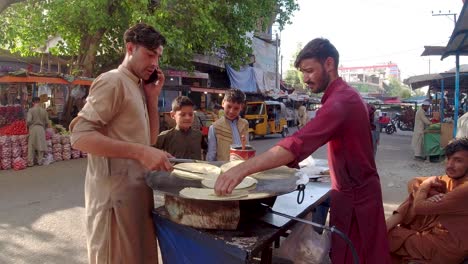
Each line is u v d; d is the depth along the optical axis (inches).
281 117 654.5
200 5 362.3
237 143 121.1
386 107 1277.1
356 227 68.6
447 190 93.1
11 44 411.5
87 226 70.9
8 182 247.3
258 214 68.1
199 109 518.9
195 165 83.0
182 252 65.3
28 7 396.8
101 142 60.3
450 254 85.4
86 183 70.8
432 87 651.5
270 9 464.8
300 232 79.4
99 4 350.9
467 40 264.8
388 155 404.5
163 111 494.3
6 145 291.4
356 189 68.5
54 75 341.4
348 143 65.7
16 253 133.8
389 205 198.8
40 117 309.7
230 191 55.2
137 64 67.7
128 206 67.3
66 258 130.3
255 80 629.0
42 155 316.2
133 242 68.5
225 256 57.9
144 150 61.4
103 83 63.5
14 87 388.5
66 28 402.0
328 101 64.6
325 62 67.8
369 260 68.4
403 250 92.1
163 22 355.3
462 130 219.3
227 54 494.6
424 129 358.9
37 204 193.6
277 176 77.2
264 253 80.4
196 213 61.2
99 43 421.1
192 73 482.3
